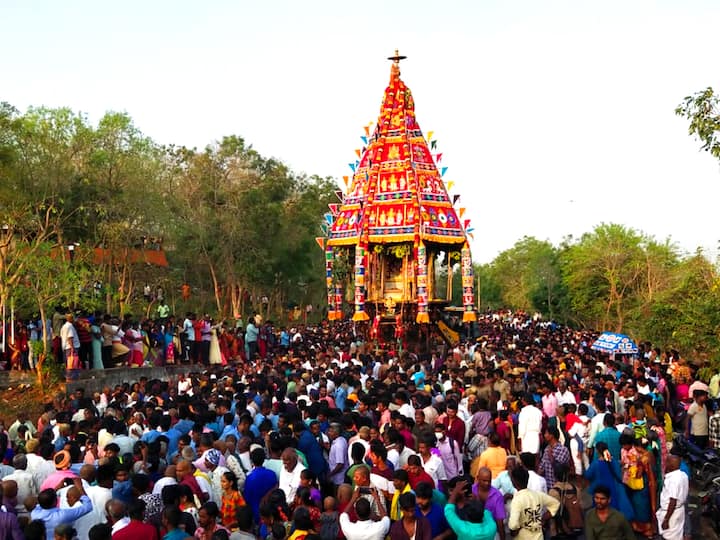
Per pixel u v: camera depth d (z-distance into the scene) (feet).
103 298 128.06
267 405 45.98
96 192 127.13
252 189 184.44
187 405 43.73
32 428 52.60
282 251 191.93
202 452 36.60
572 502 38.75
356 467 32.53
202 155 183.11
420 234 128.67
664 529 36.17
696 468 53.83
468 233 134.62
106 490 31.37
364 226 131.03
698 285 97.40
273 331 127.13
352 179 140.46
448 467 40.27
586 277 203.00
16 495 31.86
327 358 78.33
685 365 74.95
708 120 53.31
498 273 344.08
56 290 79.97
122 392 55.72
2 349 81.46
